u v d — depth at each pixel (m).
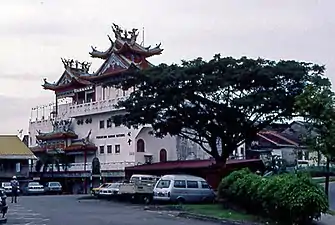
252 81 45.69
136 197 45.88
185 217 30.59
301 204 22.73
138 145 71.94
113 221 28.22
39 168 81.69
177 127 48.97
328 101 28.53
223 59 46.69
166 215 32.38
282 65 45.72
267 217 25.72
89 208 39.22
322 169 48.41
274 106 45.22
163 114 48.81
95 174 75.62
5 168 77.56
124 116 50.28
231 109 46.41
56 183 72.25
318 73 46.25
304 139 29.59
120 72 71.88
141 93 49.66
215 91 45.97
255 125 48.03
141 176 49.50
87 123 79.56
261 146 76.31
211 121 48.25
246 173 31.83
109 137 75.50
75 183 78.88
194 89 45.97
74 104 82.50
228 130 47.59
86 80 81.81
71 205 43.03
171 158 73.19
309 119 29.27
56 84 88.56
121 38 75.62
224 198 32.75
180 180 40.69
